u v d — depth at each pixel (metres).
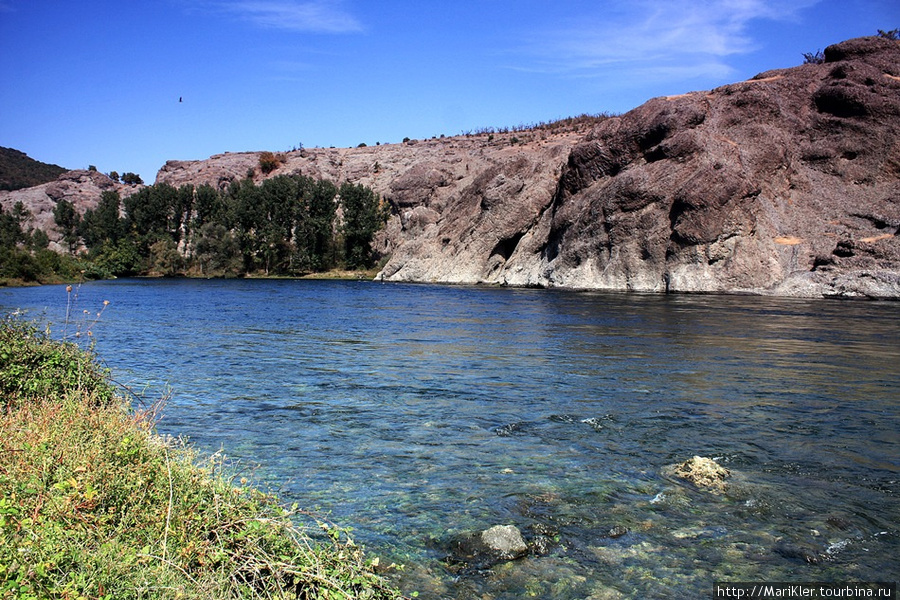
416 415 11.26
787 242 41.44
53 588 3.80
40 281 59.94
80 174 130.75
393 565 5.64
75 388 8.54
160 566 4.31
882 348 18.66
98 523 4.69
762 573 5.83
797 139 46.53
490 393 12.99
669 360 16.78
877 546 6.36
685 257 42.09
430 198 76.69
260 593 4.61
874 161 44.44
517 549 6.12
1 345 8.70
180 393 12.90
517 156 61.06
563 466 8.60
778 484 7.98
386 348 19.16
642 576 5.76
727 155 43.50
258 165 116.12
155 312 30.84
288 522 5.46
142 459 5.79
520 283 53.84
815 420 10.93
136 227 86.38
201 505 5.39
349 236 81.75
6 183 170.00
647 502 7.38
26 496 4.84
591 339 20.77
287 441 9.62
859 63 47.50
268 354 18.02
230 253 81.12
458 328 24.14
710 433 10.17
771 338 20.72
